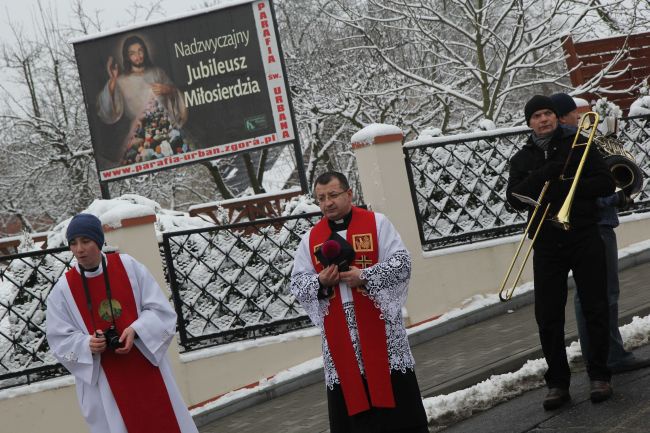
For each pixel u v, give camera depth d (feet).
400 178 30.76
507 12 48.55
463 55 61.00
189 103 44.01
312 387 27.45
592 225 18.48
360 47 51.24
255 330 28.89
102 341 15.78
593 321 18.45
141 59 44.16
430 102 62.39
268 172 89.30
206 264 28.58
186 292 28.25
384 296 15.71
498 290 31.94
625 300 27.27
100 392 16.12
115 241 27.02
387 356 15.70
